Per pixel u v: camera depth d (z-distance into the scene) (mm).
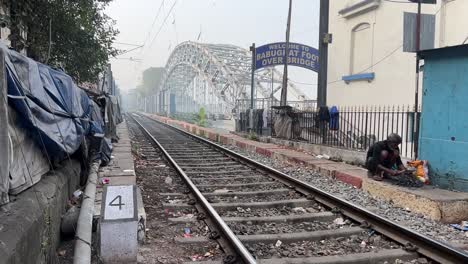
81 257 4070
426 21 10508
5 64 3758
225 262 4520
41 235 3859
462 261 4344
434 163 8422
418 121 9922
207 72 79938
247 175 10633
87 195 6512
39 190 4574
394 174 8312
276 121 19234
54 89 6066
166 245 5215
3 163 3570
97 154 10602
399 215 6836
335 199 6938
